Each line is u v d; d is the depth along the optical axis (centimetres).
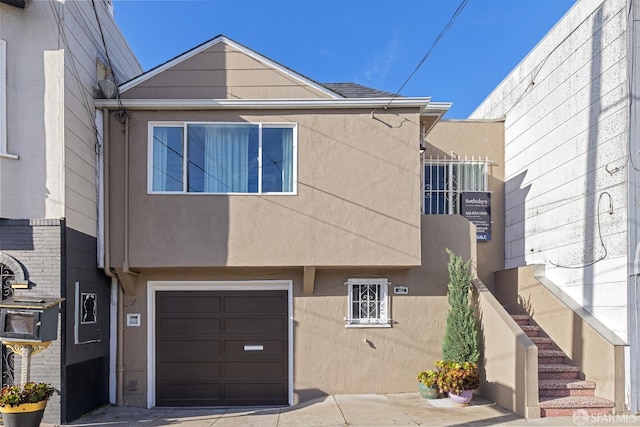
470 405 748
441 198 1078
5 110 680
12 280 684
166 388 841
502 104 1122
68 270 686
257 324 859
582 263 793
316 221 801
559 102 876
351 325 848
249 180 810
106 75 855
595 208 763
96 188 790
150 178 799
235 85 825
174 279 844
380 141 816
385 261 798
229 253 790
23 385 589
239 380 848
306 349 844
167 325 852
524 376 676
